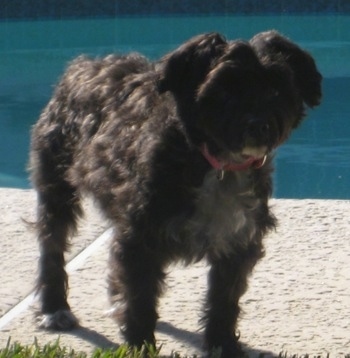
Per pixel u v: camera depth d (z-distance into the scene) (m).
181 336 10.51
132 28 39.50
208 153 9.32
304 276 11.94
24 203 14.59
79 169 10.61
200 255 9.74
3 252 12.65
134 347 9.25
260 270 12.09
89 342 10.41
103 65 11.14
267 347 10.23
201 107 9.08
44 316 10.91
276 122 9.22
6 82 30.34
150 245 9.61
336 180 21.67
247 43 9.25
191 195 9.43
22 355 8.31
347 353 10.04
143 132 9.63
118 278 9.80
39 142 11.34
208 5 42.56
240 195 9.55
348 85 29.81
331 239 13.12
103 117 10.44
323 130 25.48
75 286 11.75
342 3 42.25
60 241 11.30
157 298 9.91
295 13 42.25
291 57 9.53
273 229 10.05
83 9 42.41
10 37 38.12
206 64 9.18
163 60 9.41
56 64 32.78
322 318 10.87
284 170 22.39
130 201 9.58
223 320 10.16
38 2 42.19
